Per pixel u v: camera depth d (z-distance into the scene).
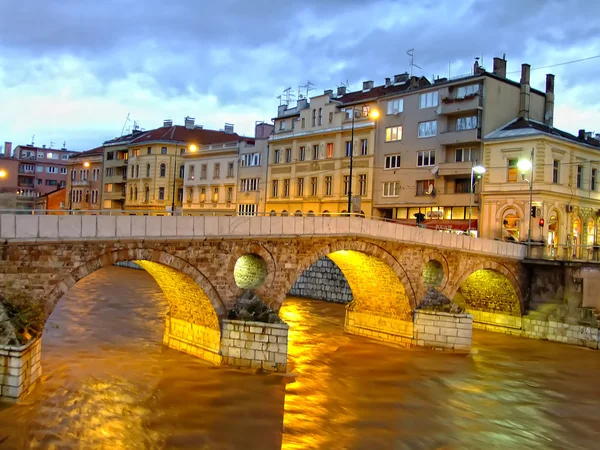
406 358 30.14
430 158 47.97
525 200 42.59
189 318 27.80
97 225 21.61
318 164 55.59
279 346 24.84
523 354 32.16
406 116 49.72
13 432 18.45
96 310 39.22
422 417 22.16
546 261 36.06
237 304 25.62
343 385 25.27
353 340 33.81
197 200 70.62
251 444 18.83
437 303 32.09
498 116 46.19
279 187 59.69
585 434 21.33
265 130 67.00
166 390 22.95
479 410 23.27
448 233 33.03
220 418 20.73
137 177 77.75
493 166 44.56
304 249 27.66
